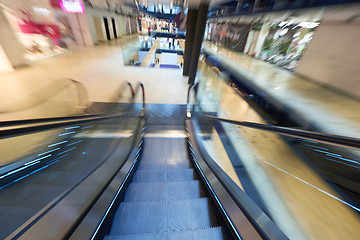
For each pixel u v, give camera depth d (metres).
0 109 4.04
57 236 1.03
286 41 5.68
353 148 1.03
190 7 6.05
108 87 6.08
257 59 7.02
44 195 1.66
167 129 4.16
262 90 4.79
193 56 6.47
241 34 7.82
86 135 3.09
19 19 6.51
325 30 4.23
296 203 2.16
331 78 4.15
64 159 2.36
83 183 1.63
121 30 15.77
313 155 2.78
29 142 2.46
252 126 2.10
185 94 6.41
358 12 2.71
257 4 5.66
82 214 1.22
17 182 1.74
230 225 1.31
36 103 4.46
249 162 3.06
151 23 26.41
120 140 3.09
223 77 6.86
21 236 1.00
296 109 3.70
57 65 7.40
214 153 3.46
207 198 1.87
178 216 1.67
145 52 15.32
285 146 3.28
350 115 3.24
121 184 1.83
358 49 3.57
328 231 1.84
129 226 1.56
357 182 2.11
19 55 6.33
